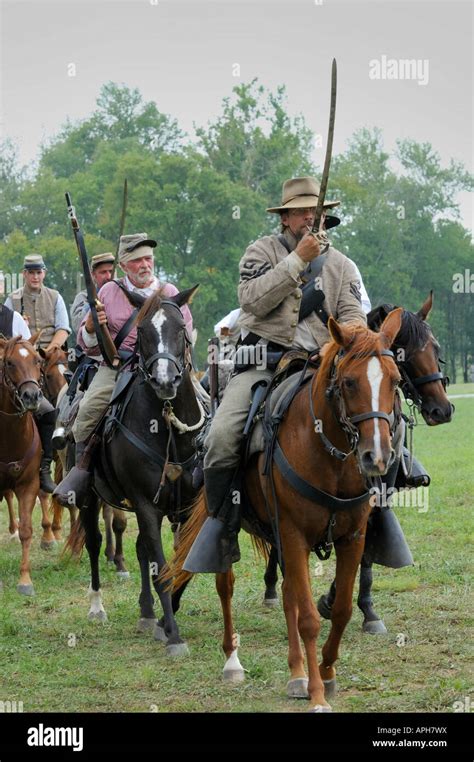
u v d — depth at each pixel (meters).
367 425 6.89
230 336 12.31
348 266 8.77
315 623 7.58
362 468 6.88
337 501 7.59
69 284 69.69
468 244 94.94
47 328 16.64
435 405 9.52
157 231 66.50
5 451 12.93
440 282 92.81
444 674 8.71
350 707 7.99
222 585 8.99
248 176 70.62
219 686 8.70
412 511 16.69
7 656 9.88
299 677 8.21
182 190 67.88
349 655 9.30
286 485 7.75
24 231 78.88
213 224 65.94
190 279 65.19
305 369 8.12
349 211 83.31
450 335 93.75
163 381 9.66
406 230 86.88
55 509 16.25
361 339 7.12
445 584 11.94
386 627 10.27
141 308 10.12
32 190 77.50
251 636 10.23
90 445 10.88
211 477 8.53
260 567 13.41
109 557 14.31
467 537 14.40
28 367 12.75
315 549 8.13
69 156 87.94
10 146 84.25
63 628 10.91
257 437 8.23
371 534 8.69
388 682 8.55
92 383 11.20
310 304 8.53
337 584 7.89
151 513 10.27
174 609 10.46
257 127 71.62
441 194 90.56
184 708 8.19
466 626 10.18
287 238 8.77
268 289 8.25
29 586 12.66
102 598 12.37
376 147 87.69
